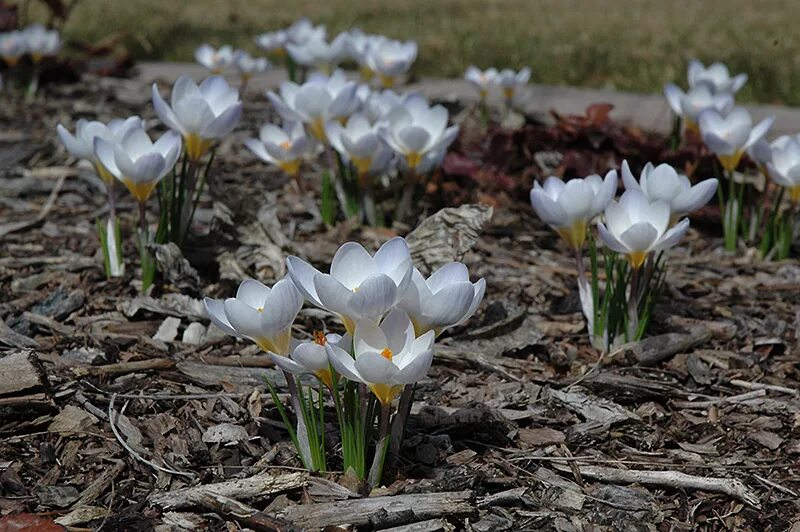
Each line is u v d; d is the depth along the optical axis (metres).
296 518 2.97
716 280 5.39
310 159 7.42
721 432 3.76
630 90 11.18
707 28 14.59
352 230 5.71
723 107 6.14
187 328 4.46
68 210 6.29
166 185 5.12
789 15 16.02
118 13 17.11
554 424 3.77
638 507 3.22
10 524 2.88
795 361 4.38
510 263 5.52
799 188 5.46
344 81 5.76
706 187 4.17
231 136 8.31
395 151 5.53
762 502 3.30
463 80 11.64
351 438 3.09
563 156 6.57
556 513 3.16
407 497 3.04
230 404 3.73
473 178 6.51
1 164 7.25
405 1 18.67
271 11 17.58
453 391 3.99
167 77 11.48
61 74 10.36
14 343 4.16
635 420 3.79
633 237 3.95
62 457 3.35
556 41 13.60
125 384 3.84
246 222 5.20
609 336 4.40
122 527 2.96
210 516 3.03
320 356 2.93
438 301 2.88
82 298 4.69
